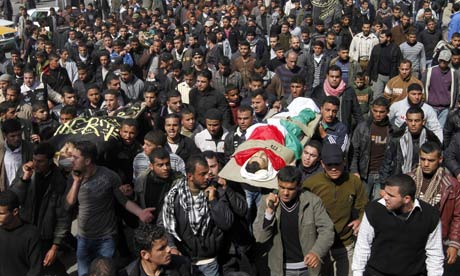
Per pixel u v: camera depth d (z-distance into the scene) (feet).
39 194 23.48
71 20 76.23
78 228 23.30
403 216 18.58
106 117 29.25
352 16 65.51
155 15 75.36
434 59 45.32
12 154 27.30
